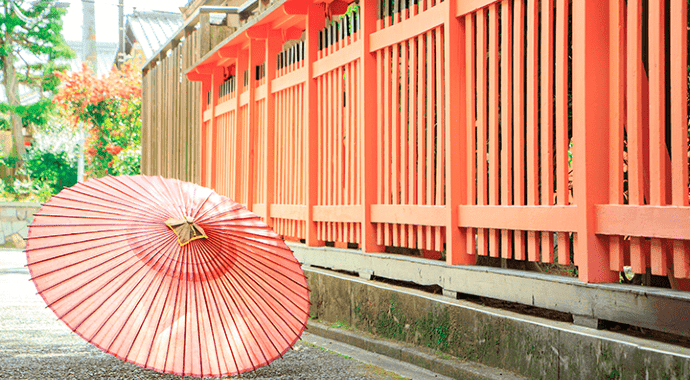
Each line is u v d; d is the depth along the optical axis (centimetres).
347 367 452
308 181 687
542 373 359
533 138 399
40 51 3447
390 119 557
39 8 3422
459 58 467
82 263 363
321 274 614
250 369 359
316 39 693
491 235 436
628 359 309
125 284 361
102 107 2809
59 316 342
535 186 398
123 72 2958
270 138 806
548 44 385
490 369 393
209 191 415
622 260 348
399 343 486
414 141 521
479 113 449
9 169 3147
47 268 361
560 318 414
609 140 356
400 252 611
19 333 582
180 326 358
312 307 629
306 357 484
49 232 376
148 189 401
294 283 394
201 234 368
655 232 321
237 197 915
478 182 449
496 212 425
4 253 1606
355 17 607
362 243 584
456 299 455
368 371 439
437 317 449
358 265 586
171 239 377
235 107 936
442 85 483
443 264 471
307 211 689
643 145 362
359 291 548
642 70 361
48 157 2972
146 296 360
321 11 693
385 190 560
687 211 306
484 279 427
